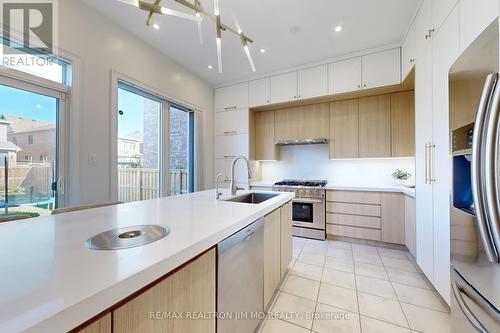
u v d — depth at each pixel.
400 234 2.90
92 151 2.25
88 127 2.21
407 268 2.41
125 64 2.58
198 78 3.91
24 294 0.49
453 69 1.27
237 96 4.11
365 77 3.07
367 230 3.12
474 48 1.06
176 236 0.89
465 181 1.19
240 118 4.08
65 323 0.45
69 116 2.12
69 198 2.11
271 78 3.79
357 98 3.45
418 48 2.22
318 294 1.93
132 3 1.21
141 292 0.65
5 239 0.85
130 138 2.88
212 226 1.04
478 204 0.93
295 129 3.91
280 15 2.36
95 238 0.86
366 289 2.00
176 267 0.75
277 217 1.86
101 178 2.33
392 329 1.51
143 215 1.26
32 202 1.94
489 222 0.89
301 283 2.11
